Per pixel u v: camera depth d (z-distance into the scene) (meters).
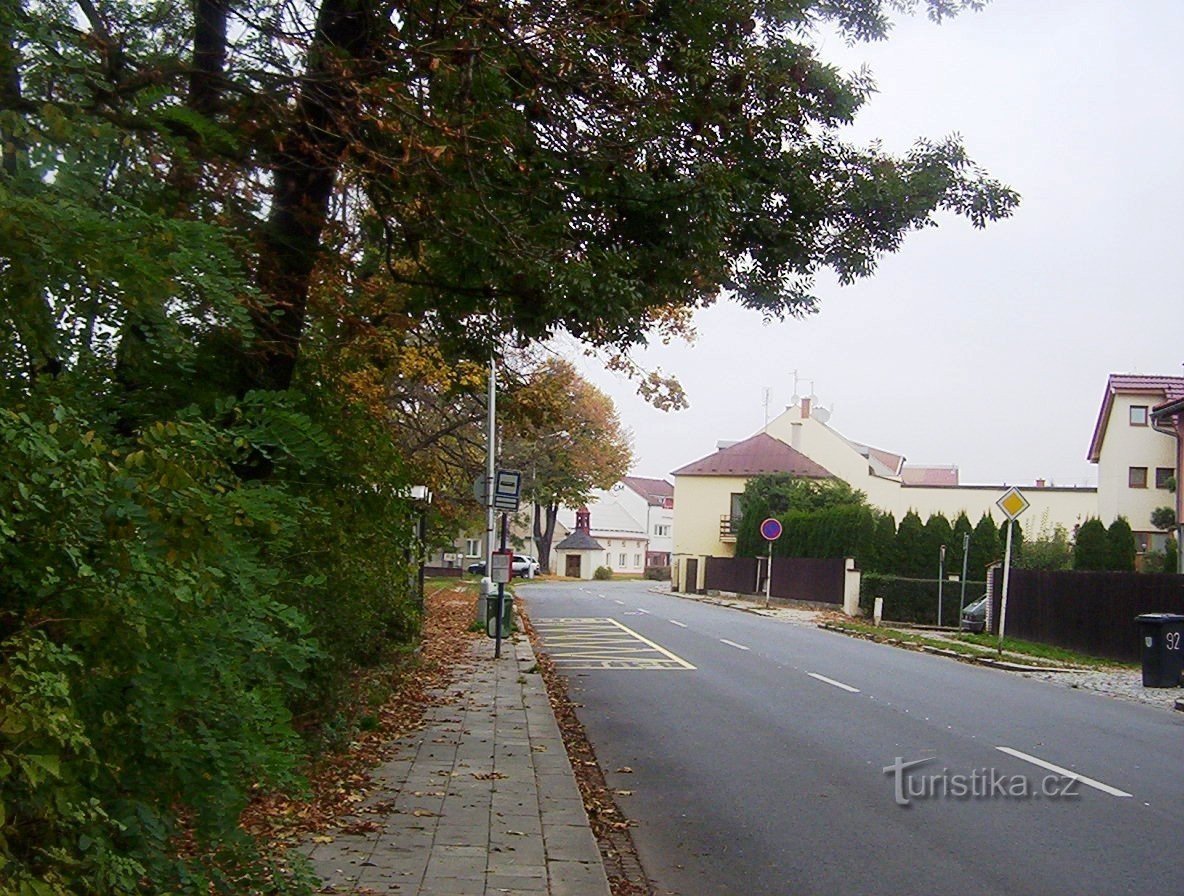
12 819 3.41
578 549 104.50
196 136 6.59
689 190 11.29
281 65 8.20
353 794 9.34
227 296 4.31
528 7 9.22
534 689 16.94
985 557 44.41
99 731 3.92
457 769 10.68
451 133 8.60
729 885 7.57
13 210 3.44
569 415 54.91
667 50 11.07
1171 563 37.25
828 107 13.62
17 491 3.33
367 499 9.66
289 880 5.20
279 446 4.92
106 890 3.64
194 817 4.49
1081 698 18.14
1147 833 8.91
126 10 7.62
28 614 3.59
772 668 21.38
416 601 21.45
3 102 4.69
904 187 13.63
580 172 10.73
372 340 10.43
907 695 17.47
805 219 13.59
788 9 12.72
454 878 7.17
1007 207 14.03
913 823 9.25
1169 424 35.78
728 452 76.75
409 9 8.91
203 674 4.26
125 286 3.75
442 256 10.63
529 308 10.84
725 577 60.19
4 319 3.60
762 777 11.11
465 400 30.52
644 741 13.18
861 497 63.62
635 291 11.00
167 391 6.16
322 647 9.64
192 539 3.77
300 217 8.59
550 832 8.45
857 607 42.47
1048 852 8.33
